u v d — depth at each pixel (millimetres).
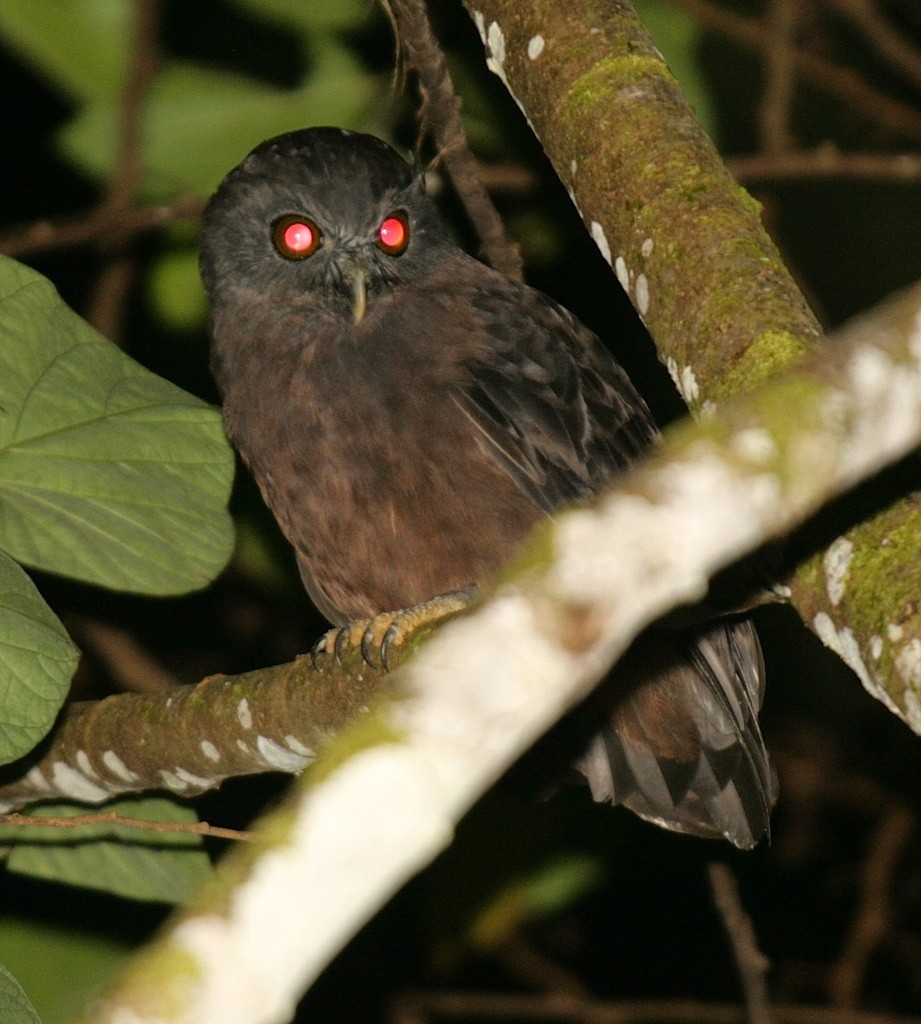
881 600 5555
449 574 10023
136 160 11672
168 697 9039
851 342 3957
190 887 10047
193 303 13047
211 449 9359
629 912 17281
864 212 15117
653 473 3785
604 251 7500
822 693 15500
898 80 15750
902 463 5867
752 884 17016
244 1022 3342
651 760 10227
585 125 7691
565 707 3879
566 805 12875
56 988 11117
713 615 8781
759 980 11594
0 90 15922
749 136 14719
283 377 10172
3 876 11352
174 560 9148
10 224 16047
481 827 12883
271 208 10539
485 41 8492
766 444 3812
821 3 15352
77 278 15875
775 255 6914
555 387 10492
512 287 11008
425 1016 15180
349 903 3471
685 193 7207
